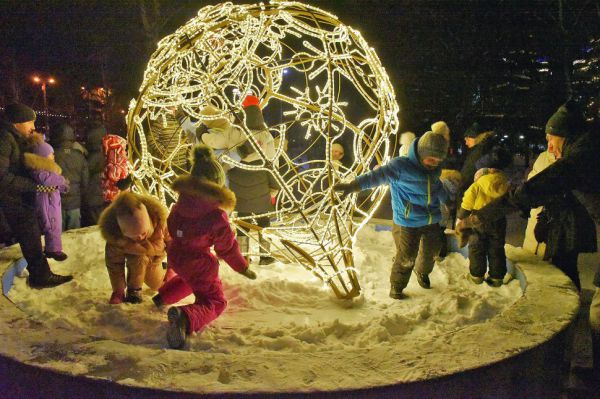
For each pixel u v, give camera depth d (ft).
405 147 19.21
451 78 50.62
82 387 9.34
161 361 9.86
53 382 9.57
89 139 27.99
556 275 15.16
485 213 15.84
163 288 14.42
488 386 9.82
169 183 20.61
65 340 10.80
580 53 49.14
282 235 17.42
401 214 15.49
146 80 17.12
